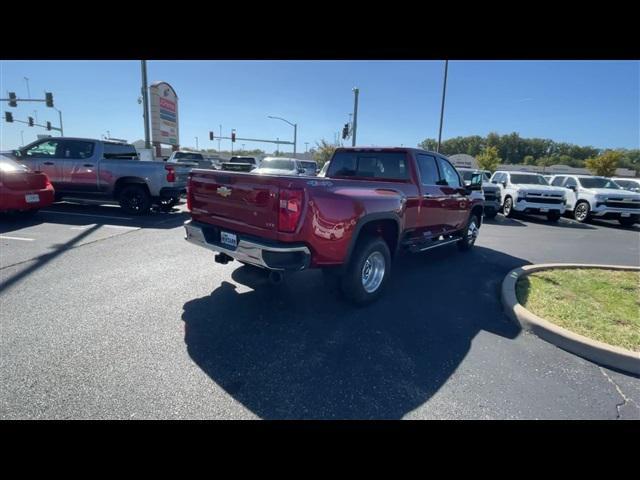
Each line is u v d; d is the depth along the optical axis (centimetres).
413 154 515
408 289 493
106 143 956
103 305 389
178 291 439
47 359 285
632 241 992
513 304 414
